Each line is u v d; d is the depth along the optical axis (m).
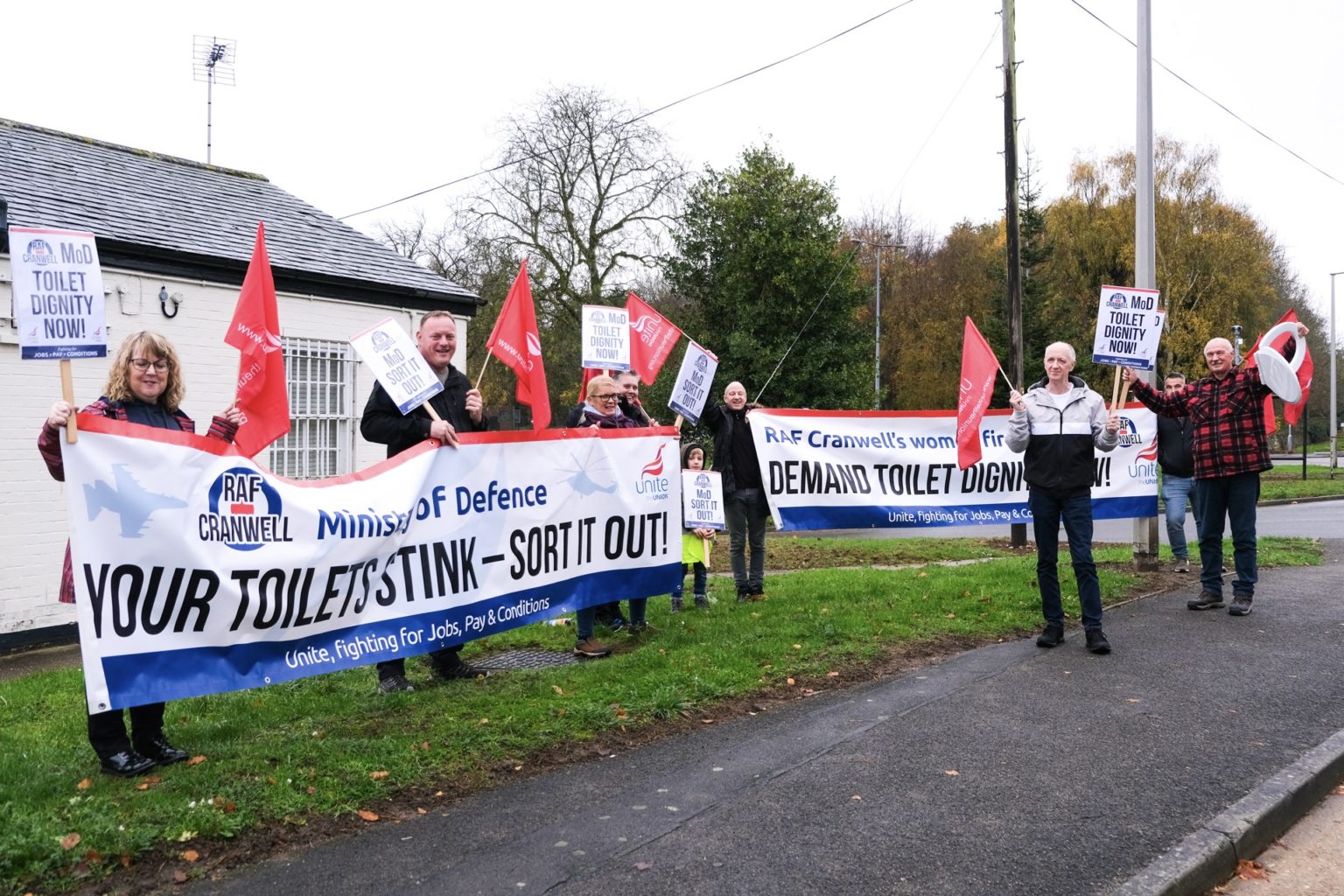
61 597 4.21
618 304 28.66
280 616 4.73
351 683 5.86
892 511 9.25
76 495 4.02
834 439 9.04
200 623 4.41
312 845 3.64
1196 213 43.38
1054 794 4.11
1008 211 14.70
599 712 5.02
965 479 9.52
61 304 4.05
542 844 3.65
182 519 4.34
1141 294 7.19
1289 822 4.10
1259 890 3.60
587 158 27.92
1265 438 7.34
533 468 6.11
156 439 4.29
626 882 3.36
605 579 6.63
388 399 5.64
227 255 10.16
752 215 29.09
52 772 4.25
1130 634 6.79
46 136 11.90
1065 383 6.53
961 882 3.37
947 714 5.14
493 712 5.08
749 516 8.62
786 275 28.14
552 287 28.47
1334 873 3.72
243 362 4.75
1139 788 4.18
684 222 29.72
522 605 6.02
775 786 4.21
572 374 30.30
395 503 5.29
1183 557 9.35
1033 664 6.08
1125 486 9.37
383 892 3.30
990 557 12.28
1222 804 4.01
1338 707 5.20
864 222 58.06
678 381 8.05
